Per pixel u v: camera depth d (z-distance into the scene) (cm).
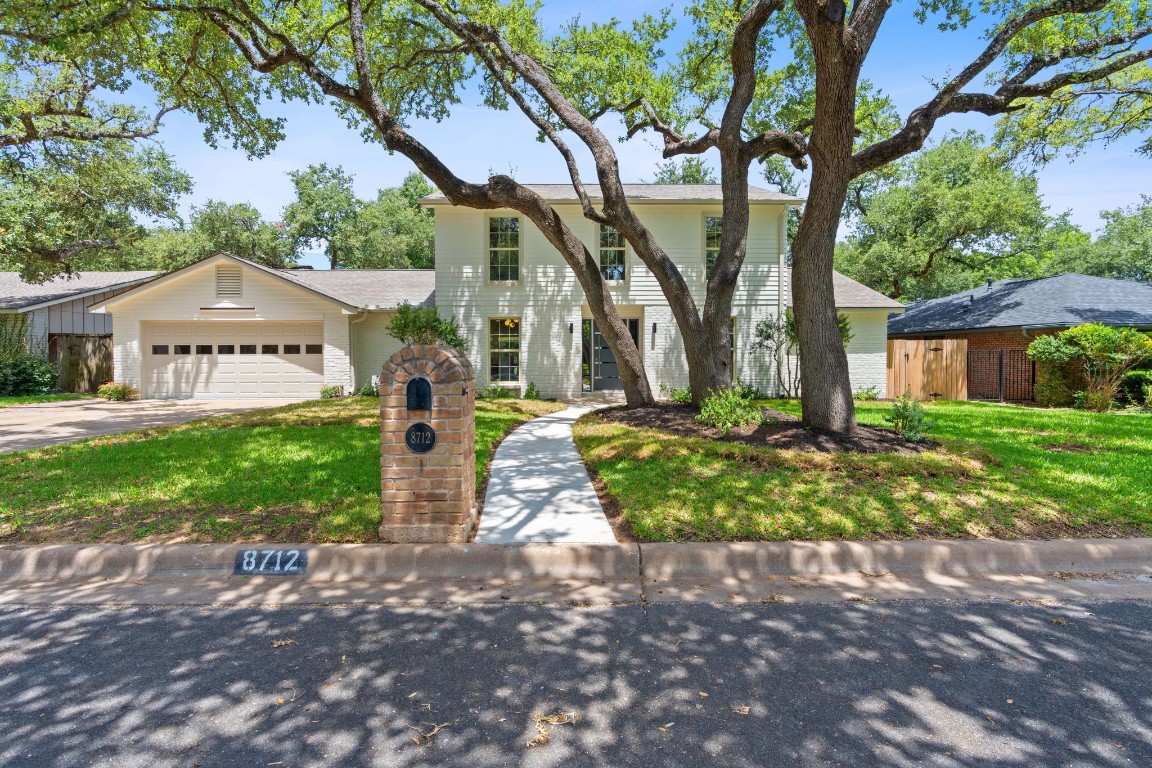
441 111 1252
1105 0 702
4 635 318
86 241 1816
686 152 1054
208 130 1204
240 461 669
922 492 522
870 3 650
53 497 530
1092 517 475
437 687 265
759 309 1568
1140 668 282
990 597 369
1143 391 1308
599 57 1154
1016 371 1639
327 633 319
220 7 911
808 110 1150
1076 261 3766
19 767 212
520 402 1353
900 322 2153
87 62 1169
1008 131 1318
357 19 867
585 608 352
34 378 1711
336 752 220
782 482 554
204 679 272
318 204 3825
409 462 425
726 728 235
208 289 1592
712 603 360
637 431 827
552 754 219
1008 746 224
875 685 266
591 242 1566
